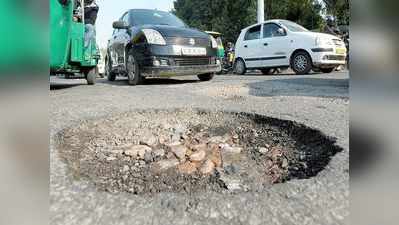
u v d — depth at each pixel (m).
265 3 22.19
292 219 1.14
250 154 2.15
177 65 5.66
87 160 1.88
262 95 4.07
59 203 1.22
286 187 1.36
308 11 21.64
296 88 4.86
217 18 25.69
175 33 5.76
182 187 1.59
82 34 5.36
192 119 2.84
